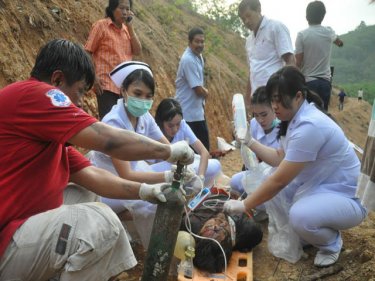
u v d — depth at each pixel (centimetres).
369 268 313
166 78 920
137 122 356
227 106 1270
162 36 1130
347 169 336
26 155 225
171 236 254
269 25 508
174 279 319
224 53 1936
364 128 3394
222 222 330
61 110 219
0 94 226
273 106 325
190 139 414
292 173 314
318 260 333
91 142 221
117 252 242
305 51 558
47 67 231
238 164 738
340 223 326
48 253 222
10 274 223
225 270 308
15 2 550
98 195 287
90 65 239
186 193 286
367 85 6494
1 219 223
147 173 322
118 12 497
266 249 368
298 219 321
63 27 620
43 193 237
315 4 548
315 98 334
